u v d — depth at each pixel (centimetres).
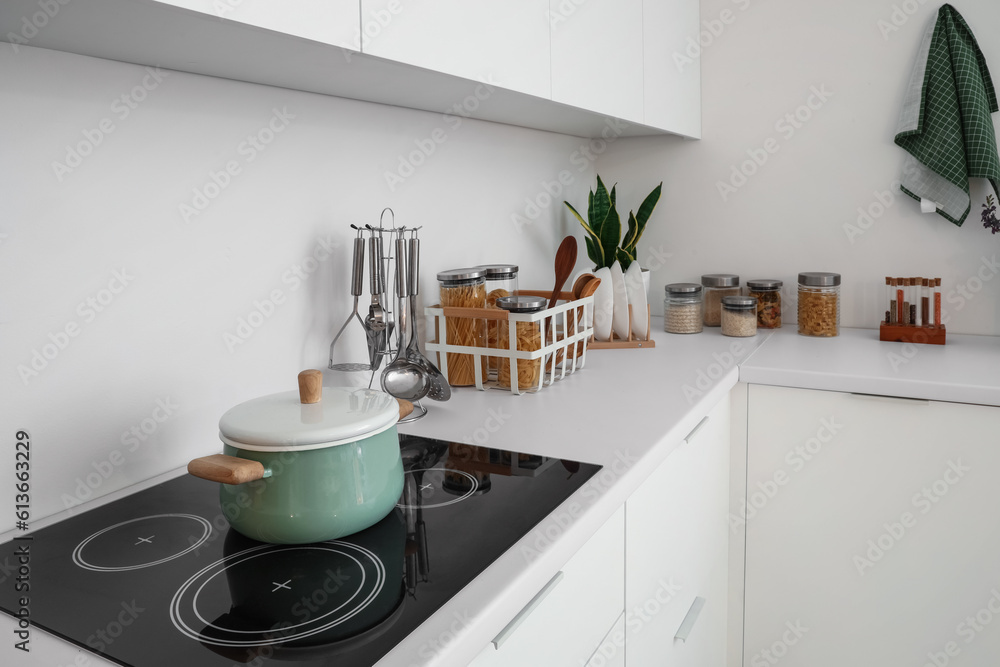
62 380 89
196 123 103
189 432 106
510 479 97
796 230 206
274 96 115
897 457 147
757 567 164
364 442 81
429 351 152
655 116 177
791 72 200
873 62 190
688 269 223
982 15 176
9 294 83
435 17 96
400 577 72
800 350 175
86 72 89
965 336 187
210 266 107
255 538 80
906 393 143
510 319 135
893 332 182
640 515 104
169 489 98
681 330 202
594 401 133
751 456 161
